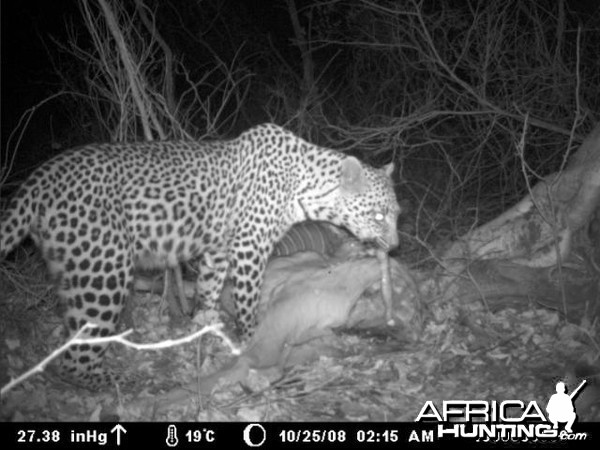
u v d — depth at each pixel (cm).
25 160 574
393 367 329
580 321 366
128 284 318
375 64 590
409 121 480
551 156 489
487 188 529
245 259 345
